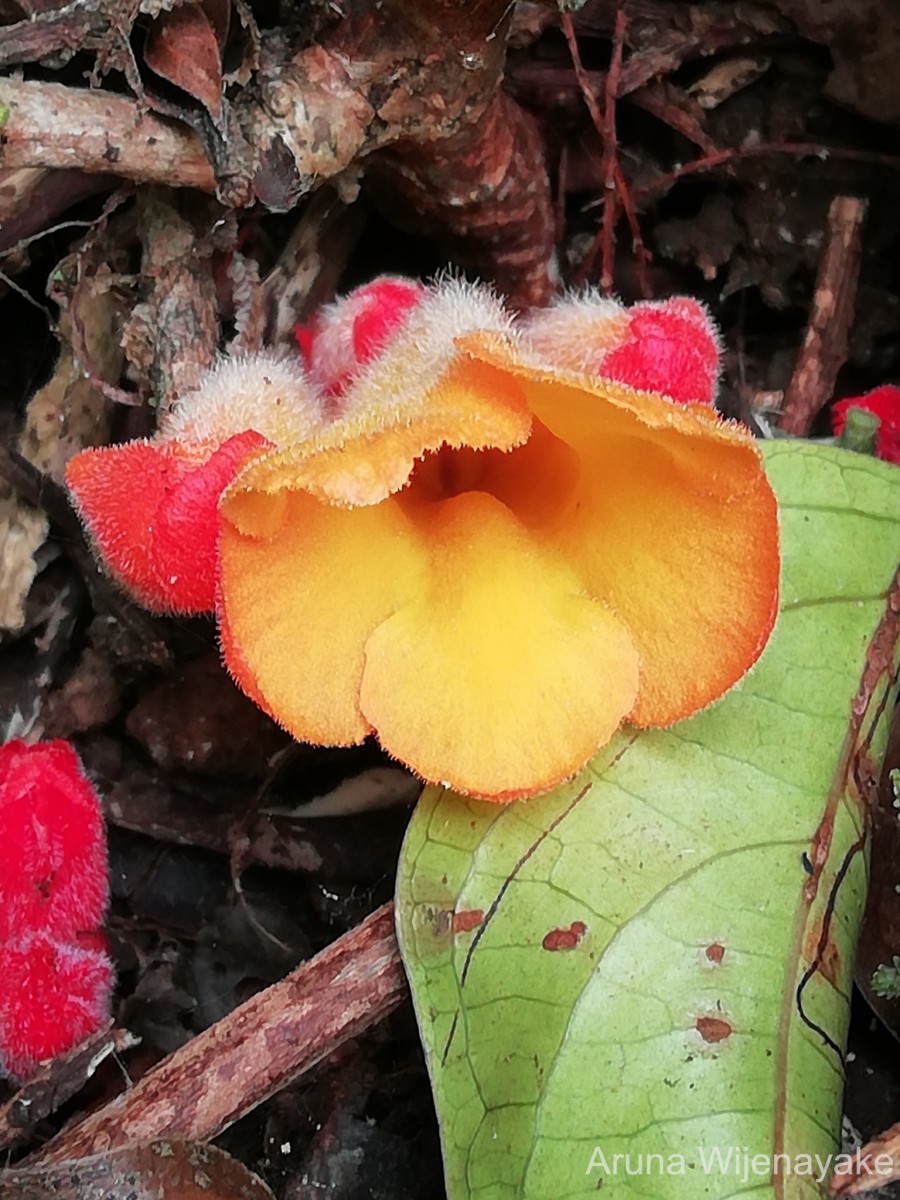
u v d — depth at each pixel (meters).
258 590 0.08
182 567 0.09
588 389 0.07
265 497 0.08
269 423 0.09
